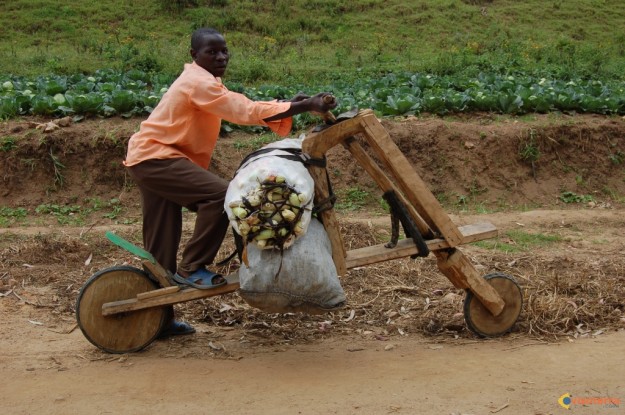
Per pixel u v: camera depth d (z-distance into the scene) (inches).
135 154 196.2
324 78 713.0
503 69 743.7
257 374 190.7
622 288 265.0
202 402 173.8
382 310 244.7
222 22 949.8
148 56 713.6
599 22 1070.4
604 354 206.1
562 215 374.3
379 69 741.3
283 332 224.7
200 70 193.9
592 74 756.6
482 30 1007.0
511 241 331.6
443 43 944.9
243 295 187.5
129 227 336.8
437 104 459.5
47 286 266.2
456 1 1076.5
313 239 186.1
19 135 380.2
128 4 978.1
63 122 395.2
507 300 217.2
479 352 207.0
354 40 936.3
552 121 440.1
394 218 201.9
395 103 461.7
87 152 380.5
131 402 173.9
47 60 737.0
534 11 1078.4
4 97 443.8
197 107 191.6
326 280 183.8
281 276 181.9
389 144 195.2
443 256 207.3
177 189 194.2
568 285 265.3
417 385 183.6
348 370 193.8
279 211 177.9
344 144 196.9
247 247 184.2
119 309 197.6
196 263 197.9
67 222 352.5
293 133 417.7
